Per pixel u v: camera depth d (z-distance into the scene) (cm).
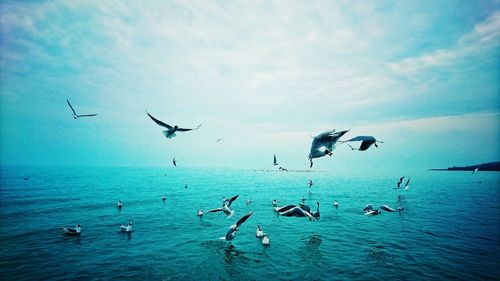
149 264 2319
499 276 2044
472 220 3931
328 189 9056
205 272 2162
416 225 3619
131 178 16138
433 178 15988
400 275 2069
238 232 3300
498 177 17038
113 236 3177
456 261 2333
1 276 2100
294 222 3841
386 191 8200
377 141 672
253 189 9206
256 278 2055
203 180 14625
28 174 19425
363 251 2597
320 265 2272
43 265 2308
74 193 7738
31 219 4156
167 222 3903
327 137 752
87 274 2128
